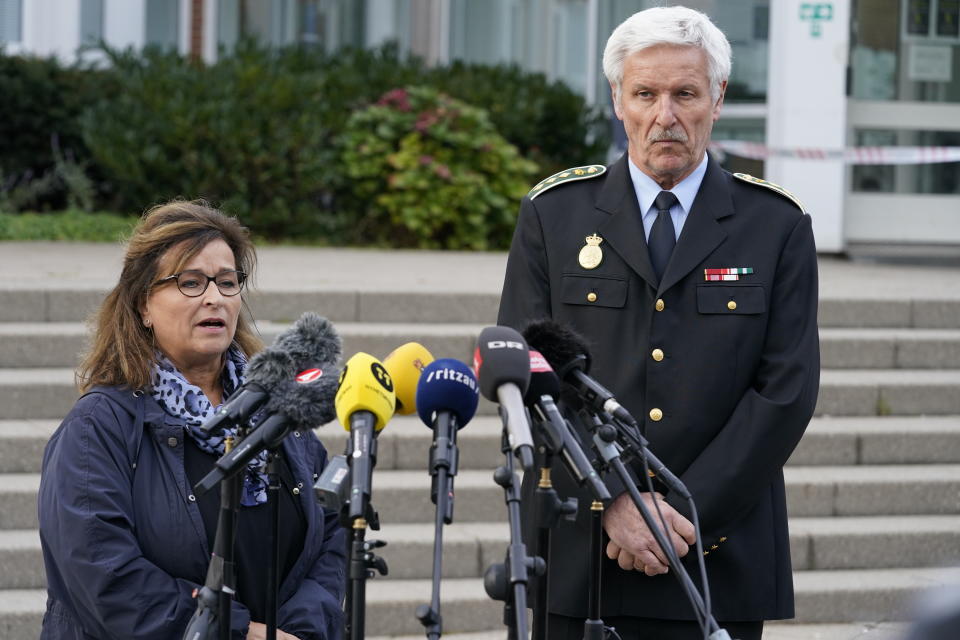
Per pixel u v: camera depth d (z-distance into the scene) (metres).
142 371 3.61
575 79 14.45
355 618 2.85
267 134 12.01
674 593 3.80
